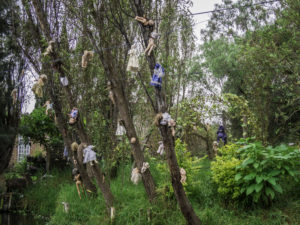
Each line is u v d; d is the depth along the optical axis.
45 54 7.65
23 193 11.16
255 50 9.56
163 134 5.47
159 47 6.41
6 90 10.02
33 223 8.47
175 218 6.48
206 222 6.19
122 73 7.61
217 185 7.62
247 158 6.77
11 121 10.39
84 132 8.42
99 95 8.24
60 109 9.05
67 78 8.22
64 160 14.17
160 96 5.36
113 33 7.25
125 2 6.29
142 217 6.73
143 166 7.29
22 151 17.22
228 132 15.58
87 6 6.58
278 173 6.37
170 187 7.07
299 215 6.05
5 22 9.21
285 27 9.97
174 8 6.26
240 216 6.55
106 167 8.02
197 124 11.61
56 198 9.79
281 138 11.09
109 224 6.88
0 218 9.04
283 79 10.41
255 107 9.38
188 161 7.84
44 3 8.12
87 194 8.78
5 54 9.79
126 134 7.55
